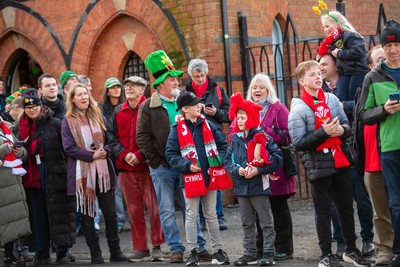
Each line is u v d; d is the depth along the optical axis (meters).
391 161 9.89
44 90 13.38
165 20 17.83
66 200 12.83
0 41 20.97
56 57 19.81
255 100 11.59
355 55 11.61
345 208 10.44
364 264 10.37
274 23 19.19
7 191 12.36
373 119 9.88
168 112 12.22
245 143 11.12
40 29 20.03
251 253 11.19
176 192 12.34
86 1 19.20
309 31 19.91
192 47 17.45
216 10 17.39
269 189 11.00
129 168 12.60
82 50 19.33
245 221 11.20
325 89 11.95
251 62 17.98
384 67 10.08
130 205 12.63
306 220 14.73
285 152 11.36
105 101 14.86
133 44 18.69
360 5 20.92
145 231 12.70
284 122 11.41
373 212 10.82
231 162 11.23
